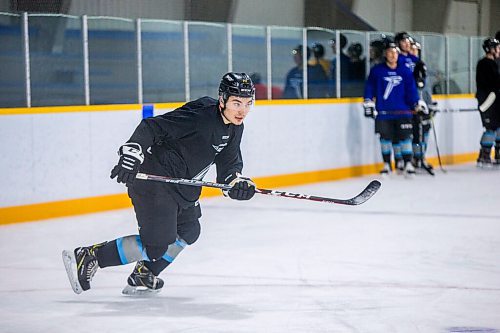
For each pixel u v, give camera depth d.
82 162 10.30
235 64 12.30
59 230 9.14
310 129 13.19
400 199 11.23
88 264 5.58
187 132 5.30
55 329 5.22
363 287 6.29
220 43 12.09
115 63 10.91
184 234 5.78
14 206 9.64
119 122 10.70
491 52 14.54
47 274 6.87
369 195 5.70
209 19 13.76
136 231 9.05
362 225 9.21
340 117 13.68
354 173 14.00
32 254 7.76
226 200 11.37
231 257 7.48
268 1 14.80
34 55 10.15
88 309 5.70
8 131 9.56
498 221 9.40
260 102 12.38
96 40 10.71
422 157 13.98
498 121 14.80
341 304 5.79
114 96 10.92
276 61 12.77
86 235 8.81
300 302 5.85
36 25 10.15
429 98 13.85
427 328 5.19
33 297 6.07
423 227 9.05
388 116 13.48
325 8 15.80
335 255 7.55
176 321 5.37
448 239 8.32
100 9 12.14
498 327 5.20
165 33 11.45
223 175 5.60
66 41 10.38
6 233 8.95
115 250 5.55
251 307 5.72
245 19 14.39
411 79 13.39
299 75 13.12
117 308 5.72
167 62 11.50
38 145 9.84
